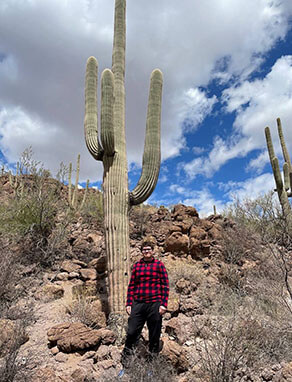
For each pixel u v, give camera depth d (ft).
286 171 34.47
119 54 17.79
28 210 21.59
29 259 19.03
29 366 9.36
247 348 9.66
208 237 25.45
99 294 16.28
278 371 9.29
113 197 14.71
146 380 8.36
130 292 11.19
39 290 15.85
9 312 12.44
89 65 18.08
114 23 18.58
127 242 14.34
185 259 22.02
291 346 10.59
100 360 10.32
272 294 14.03
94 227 26.81
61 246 22.00
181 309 14.02
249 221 24.26
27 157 24.94
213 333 11.49
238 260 21.26
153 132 16.03
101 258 19.67
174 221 28.68
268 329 11.19
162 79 16.92
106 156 15.56
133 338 10.42
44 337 11.44
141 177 15.64
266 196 16.30
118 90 17.01
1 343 9.97
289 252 16.67
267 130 35.29
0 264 14.39
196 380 9.03
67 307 13.98
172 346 10.16
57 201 25.44
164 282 11.01
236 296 14.48
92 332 11.24
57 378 8.75
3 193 30.22
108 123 14.75
